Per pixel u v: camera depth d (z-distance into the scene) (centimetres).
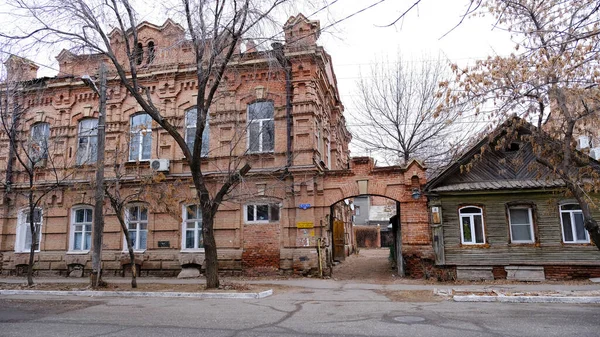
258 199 1733
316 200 1695
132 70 1341
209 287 1288
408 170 1630
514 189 1523
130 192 1856
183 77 1919
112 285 1400
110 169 1898
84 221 1931
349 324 780
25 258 1936
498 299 1063
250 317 858
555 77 1039
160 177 1500
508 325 761
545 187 1502
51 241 1928
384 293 1241
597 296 1054
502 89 1104
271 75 1814
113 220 1881
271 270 1677
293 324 782
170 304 1057
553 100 1127
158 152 1878
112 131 1944
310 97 1748
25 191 1984
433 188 1596
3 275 1925
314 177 1697
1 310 977
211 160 1817
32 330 739
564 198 1508
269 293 1219
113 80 1878
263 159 1767
